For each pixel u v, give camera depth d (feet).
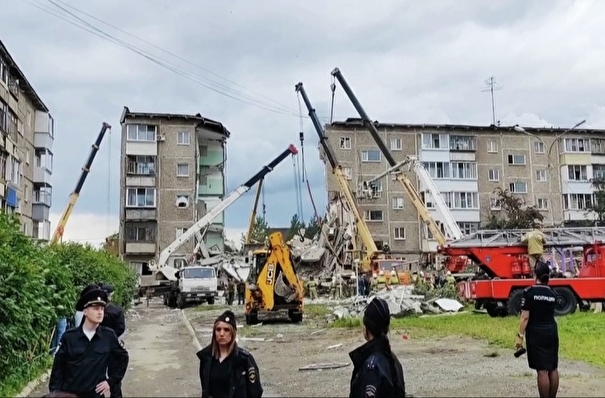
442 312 77.00
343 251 140.05
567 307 66.80
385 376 15.92
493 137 192.24
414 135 186.60
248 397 17.46
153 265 142.82
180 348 51.16
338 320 69.77
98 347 19.27
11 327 29.45
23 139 141.59
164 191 182.80
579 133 196.03
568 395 27.25
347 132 182.50
